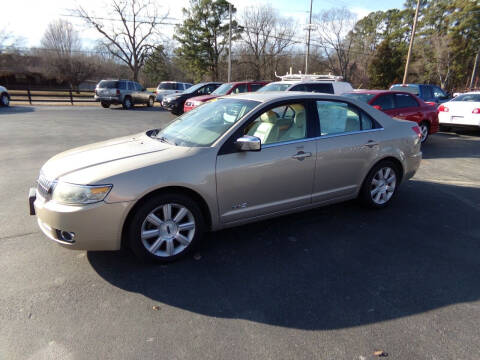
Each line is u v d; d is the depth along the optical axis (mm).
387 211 4566
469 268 3152
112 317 2410
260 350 2119
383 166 4391
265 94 3895
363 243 3629
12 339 2168
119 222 2812
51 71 45688
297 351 2115
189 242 3207
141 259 3029
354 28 52938
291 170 3580
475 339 2238
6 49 45656
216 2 39969
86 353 2068
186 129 3727
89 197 2705
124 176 2801
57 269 3023
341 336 2254
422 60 41312
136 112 18578
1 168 6363
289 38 48500
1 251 3309
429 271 3090
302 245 3570
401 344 2186
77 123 13047
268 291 2764
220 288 2795
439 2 50125
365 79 50406
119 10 42812
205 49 42281
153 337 2219
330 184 3967
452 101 11297
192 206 3131
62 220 2711
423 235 3844
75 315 2422
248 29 47844
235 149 3252
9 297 2602
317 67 53406
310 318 2434
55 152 7816
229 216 3355
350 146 3992
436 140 10500
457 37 40781
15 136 9789
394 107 8477
